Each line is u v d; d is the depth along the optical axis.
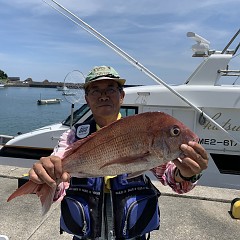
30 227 3.86
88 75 2.05
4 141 9.12
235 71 6.12
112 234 1.93
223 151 6.05
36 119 24.52
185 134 1.56
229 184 6.04
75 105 6.71
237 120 5.98
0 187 5.19
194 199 4.83
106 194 1.99
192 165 1.53
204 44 6.64
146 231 1.98
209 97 5.96
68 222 2.00
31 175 1.59
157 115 1.59
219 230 3.90
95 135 1.67
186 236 3.74
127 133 1.62
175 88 6.06
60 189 1.95
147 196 1.99
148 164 1.58
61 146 2.06
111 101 2.03
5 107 34.62
